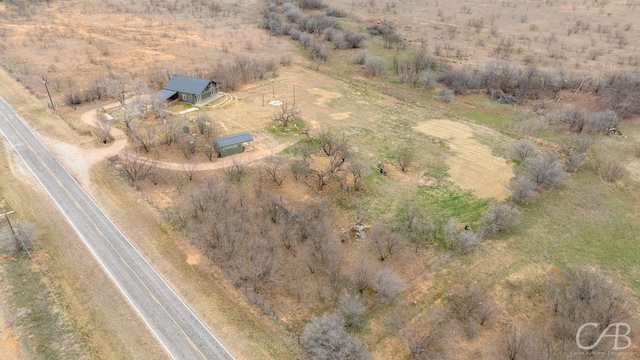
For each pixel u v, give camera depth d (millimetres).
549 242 46906
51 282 38719
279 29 113000
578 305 38750
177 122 65938
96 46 98062
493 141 66000
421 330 36719
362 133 67062
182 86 74000
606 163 60781
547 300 39938
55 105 71188
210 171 55719
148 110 69438
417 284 41281
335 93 81500
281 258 42656
